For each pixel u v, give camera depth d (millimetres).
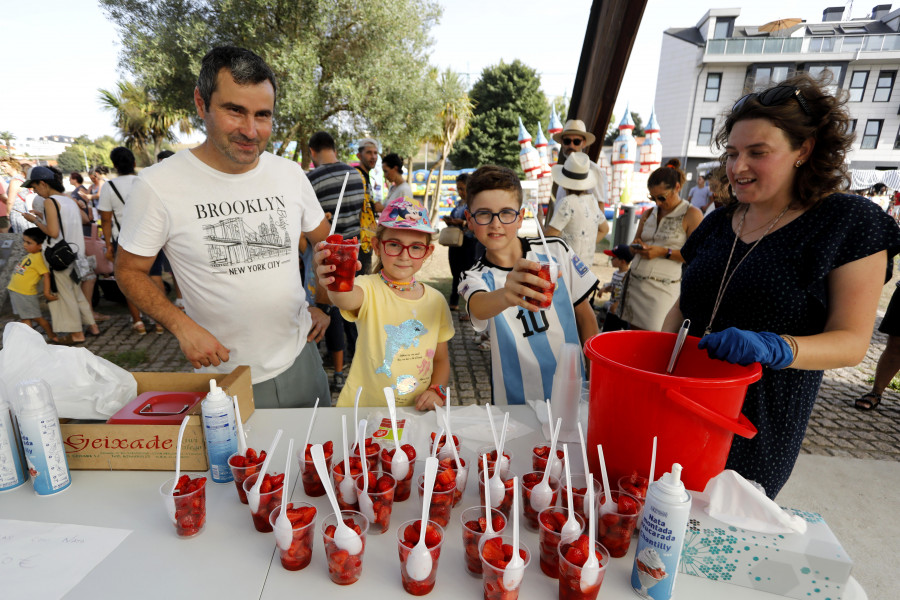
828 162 1288
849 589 1069
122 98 20438
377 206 6965
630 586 1059
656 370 1508
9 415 1348
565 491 1229
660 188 3664
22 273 4918
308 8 10133
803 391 1370
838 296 1277
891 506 2773
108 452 1446
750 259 1416
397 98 11125
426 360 1968
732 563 1065
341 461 1312
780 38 23141
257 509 1168
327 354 4758
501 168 1853
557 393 1605
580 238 4035
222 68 1608
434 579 1039
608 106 4090
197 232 1799
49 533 1188
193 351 1733
